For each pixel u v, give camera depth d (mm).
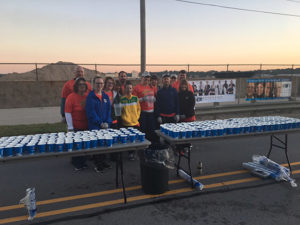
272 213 2998
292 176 4137
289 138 6945
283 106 11477
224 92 10641
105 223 2812
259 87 11523
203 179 4020
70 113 4105
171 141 3457
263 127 3926
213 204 3236
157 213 3018
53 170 4496
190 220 2857
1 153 2617
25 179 4102
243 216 2936
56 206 3176
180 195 3422
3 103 11844
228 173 4289
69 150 2869
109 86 4543
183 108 5410
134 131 3479
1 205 3223
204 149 5867
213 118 9656
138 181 3963
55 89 12492
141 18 8617
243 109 10375
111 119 4398
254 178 4051
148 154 3443
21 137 3188
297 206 3170
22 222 2809
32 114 10086
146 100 5141
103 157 4383
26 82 12008
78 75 4633
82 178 4117
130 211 3078
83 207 3135
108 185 3822
